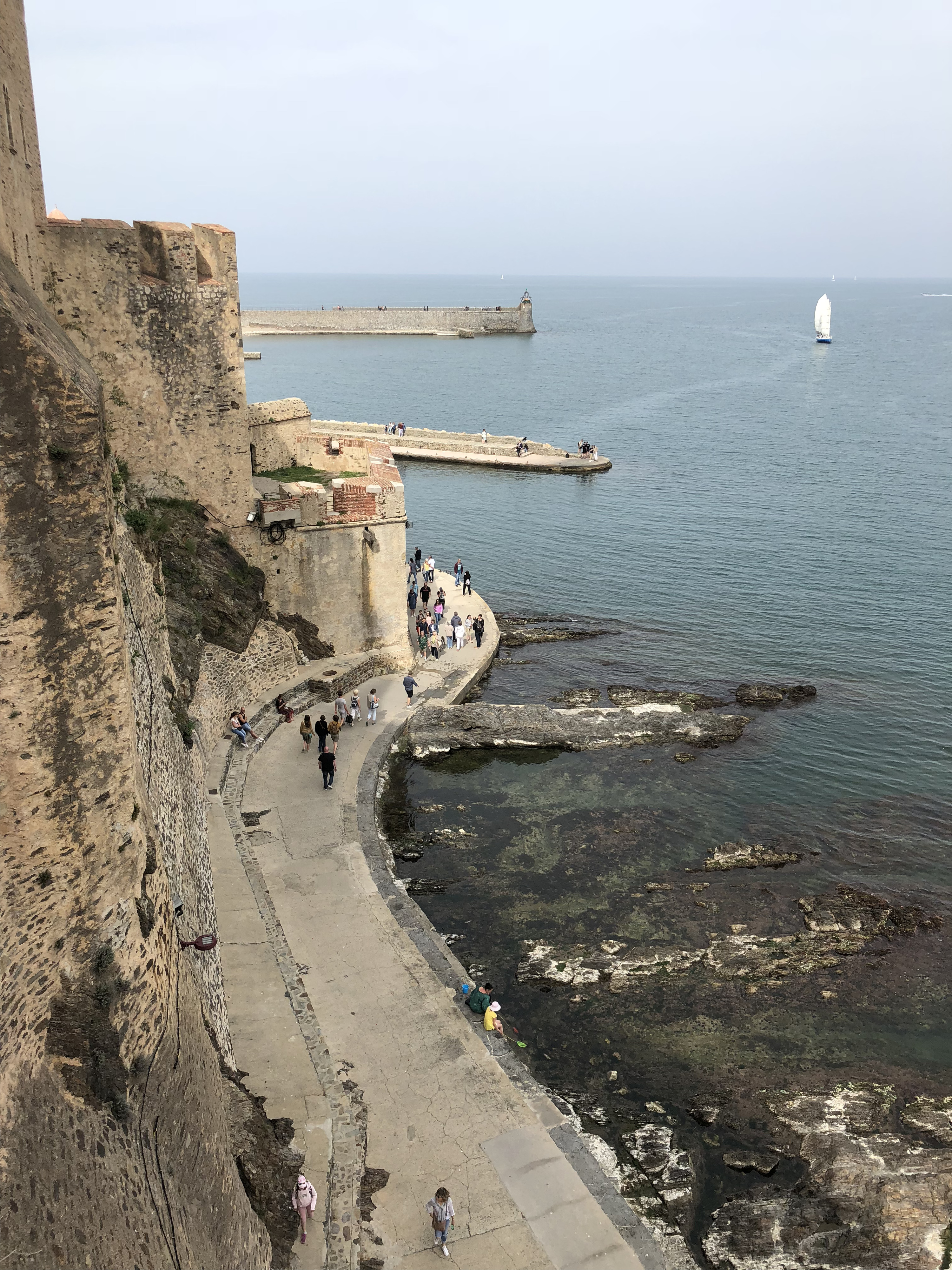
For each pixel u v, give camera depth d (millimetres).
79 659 10562
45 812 10414
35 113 21516
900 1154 19562
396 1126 18484
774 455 93812
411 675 39906
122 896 11430
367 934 24000
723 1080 21828
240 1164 15422
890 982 24828
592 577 58000
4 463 9539
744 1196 18938
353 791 30719
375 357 176125
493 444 92625
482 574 58438
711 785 34188
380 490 37375
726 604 53375
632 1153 19766
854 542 64688
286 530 35406
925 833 31469
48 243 28047
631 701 40656
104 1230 10227
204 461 32750
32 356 9617
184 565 31031
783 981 24781
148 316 30203
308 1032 20109
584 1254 16203
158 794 18359
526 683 42625
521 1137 18438
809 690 41594
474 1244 16188
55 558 10148
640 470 87312
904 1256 17516
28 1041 10305
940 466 88500
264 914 23781
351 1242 15695
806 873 29281
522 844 30375
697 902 27766
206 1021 16250
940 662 45406
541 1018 23438
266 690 35094
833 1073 22047
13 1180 9422
